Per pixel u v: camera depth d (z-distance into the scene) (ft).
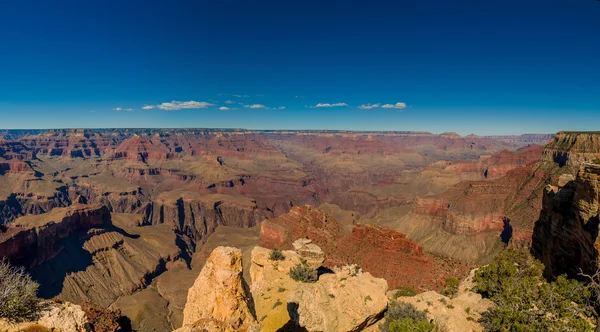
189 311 68.49
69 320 45.01
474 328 90.17
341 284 111.04
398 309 101.35
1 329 40.65
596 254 103.19
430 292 117.80
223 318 61.72
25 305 43.52
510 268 113.70
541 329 75.82
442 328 92.02
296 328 94.58
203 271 68.39
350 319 95.96
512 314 82.69
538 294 96.07
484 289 114.21
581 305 88.74
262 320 101.30
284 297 111.34
